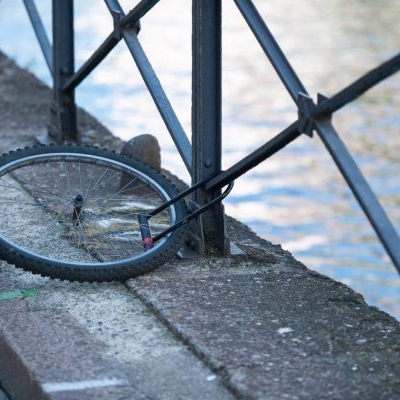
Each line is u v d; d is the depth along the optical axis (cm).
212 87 705
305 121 600
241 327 598
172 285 662
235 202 1538
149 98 1894
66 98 1019
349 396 521
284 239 1381
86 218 778
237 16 2997
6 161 732
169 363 560
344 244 1380
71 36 1004
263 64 2439
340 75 2306
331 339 586
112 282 673
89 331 597
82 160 751
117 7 839
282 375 540
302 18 3042
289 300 643
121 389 527
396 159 1706
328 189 1616
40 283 671
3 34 2481
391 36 2755
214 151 714
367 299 1191
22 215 800
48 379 535
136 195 856
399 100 2161
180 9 3020
